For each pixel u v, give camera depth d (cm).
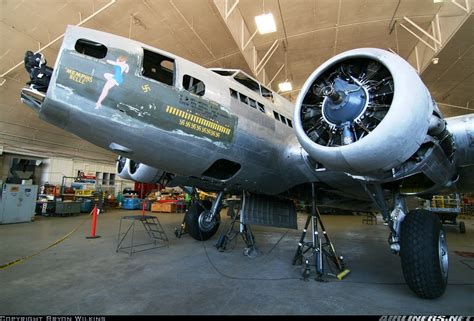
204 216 617
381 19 1040
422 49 1155
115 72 283
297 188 505
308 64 1338
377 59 271
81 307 262
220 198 591
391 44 1203
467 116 358
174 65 338
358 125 274
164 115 307
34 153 1484
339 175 369
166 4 839
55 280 341
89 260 443
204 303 278
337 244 656
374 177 301
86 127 284
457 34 921
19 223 909
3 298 281
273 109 445
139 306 267
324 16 1009
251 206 498
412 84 252
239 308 267
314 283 347
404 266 305
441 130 279
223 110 357
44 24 856
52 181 1562
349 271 398
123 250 521
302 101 314
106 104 278
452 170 362
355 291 322
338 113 284
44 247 541
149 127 301
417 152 292
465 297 308
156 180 552
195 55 1059
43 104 264
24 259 446
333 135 294
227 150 363
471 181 446
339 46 1200
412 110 244
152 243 592
